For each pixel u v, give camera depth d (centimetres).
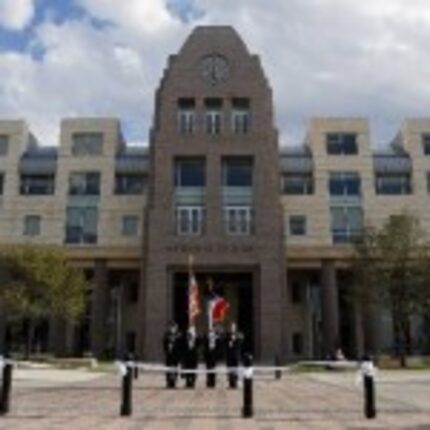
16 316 5128
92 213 6444
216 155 5688
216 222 5534
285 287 5544
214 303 3256
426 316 5278
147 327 5284
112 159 6562
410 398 2184
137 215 6425
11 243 5909
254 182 5634
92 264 6022
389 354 5744
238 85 5875
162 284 5381
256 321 5341
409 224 5072
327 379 3491
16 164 6544
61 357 5372
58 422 1455
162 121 5769
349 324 6362
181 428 1373
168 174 5634
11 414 1598
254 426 1414
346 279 6369
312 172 6569
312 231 6375
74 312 5184
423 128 6688
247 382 1616
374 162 6631
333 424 1452
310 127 6738
